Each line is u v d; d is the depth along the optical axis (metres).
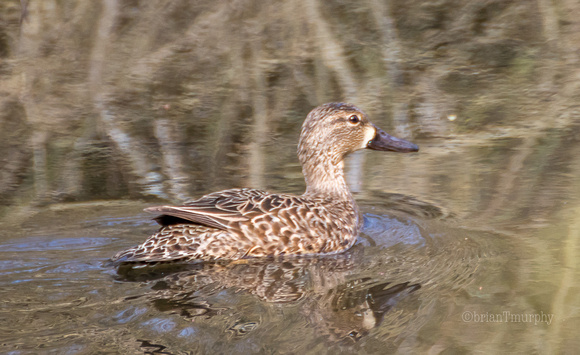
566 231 13.80
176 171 18.09
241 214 12.63
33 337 9.40
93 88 26.38
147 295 10.89
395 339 9.68
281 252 12.88
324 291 11.34
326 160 15.12
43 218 14.53
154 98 25.20
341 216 13.98
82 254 12.56
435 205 15.65
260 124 22.25
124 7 29.27
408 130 21.31
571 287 11.34
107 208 15.28
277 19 28.77
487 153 19.05
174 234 12.35
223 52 28.88
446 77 25.97
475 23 29.73
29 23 29.72
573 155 18.48
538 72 26.00
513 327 10.05
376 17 29.52
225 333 9.69
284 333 9.74
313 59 27.94
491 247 13.17
